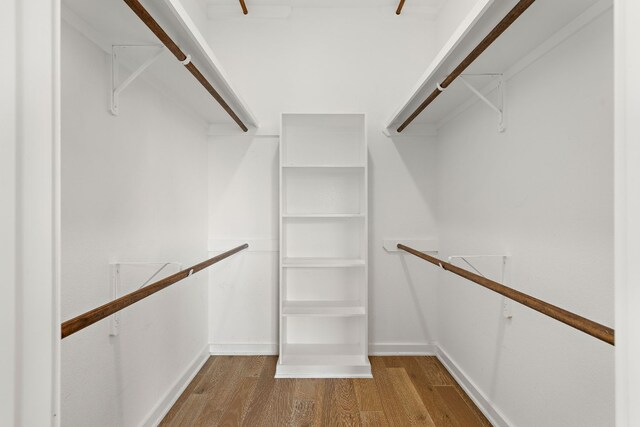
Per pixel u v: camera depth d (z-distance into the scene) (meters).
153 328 1.91
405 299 2.84
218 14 2.80
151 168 1.89
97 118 1.44
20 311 0.46
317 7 2.83
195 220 2.55
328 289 2.85
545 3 1.22
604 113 1.21
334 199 2.84
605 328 0.84
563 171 1.41
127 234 1.66
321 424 1.89
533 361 1.59
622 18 0.43
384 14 2.83
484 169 2.06
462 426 1.88
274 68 2.83
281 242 2.50
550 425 1.48
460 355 2.39
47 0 0.48
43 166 0.48
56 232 0.49
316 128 2.83
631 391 0.42
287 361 2.50
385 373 2.49
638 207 0.41
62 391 1.26
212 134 2.80
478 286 2.13
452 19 2.53
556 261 1.45
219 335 2.84
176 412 2.01
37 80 0.47
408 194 2.84
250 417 1.96
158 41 1.46
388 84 2.83
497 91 1.91
